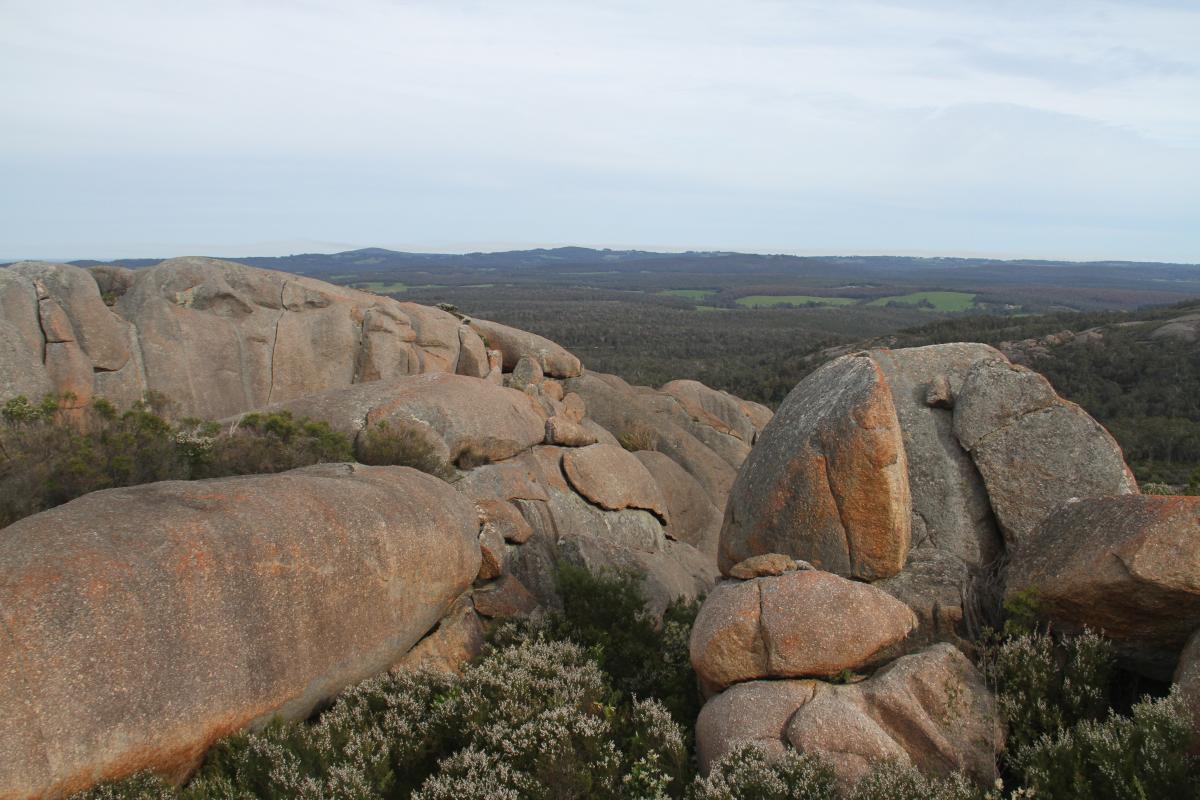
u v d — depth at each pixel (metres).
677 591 12.70
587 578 10.55
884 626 7.57
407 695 8.23
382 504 8.84
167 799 6.19
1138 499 7.27
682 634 9.97
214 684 6.75
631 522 16.42
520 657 9.10
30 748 5.64
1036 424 9.80
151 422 11.53
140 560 6.61
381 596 8.41
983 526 9.80
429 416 14.58
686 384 27.64
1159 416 41.44
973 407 10.09
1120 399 45.09
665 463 20.41
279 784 6.79
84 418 12.16
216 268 18.27
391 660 8.78
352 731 7.65
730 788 6.66
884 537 8.75
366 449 13.41
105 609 6.23
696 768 7.55
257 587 7.22
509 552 12.02
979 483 9.95
